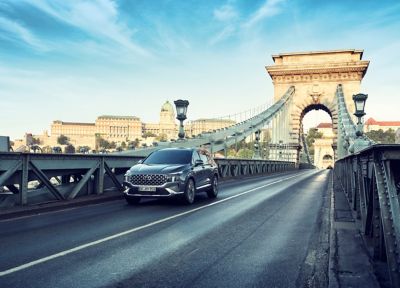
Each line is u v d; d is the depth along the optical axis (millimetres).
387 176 3449
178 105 19688
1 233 6805
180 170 11336
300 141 67750
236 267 4898
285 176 31922
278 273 4648
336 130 62812
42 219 8344
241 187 18312
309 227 7723
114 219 8461
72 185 11203
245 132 35875
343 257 4859
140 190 10953
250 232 7176
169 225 7809
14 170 8867
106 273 4598
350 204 10117
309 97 64438
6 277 4391
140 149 17000
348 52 65188
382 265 4496
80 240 6297
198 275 4562
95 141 197250
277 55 67875
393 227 3326
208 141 25859
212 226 7758
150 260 5188
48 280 4309
